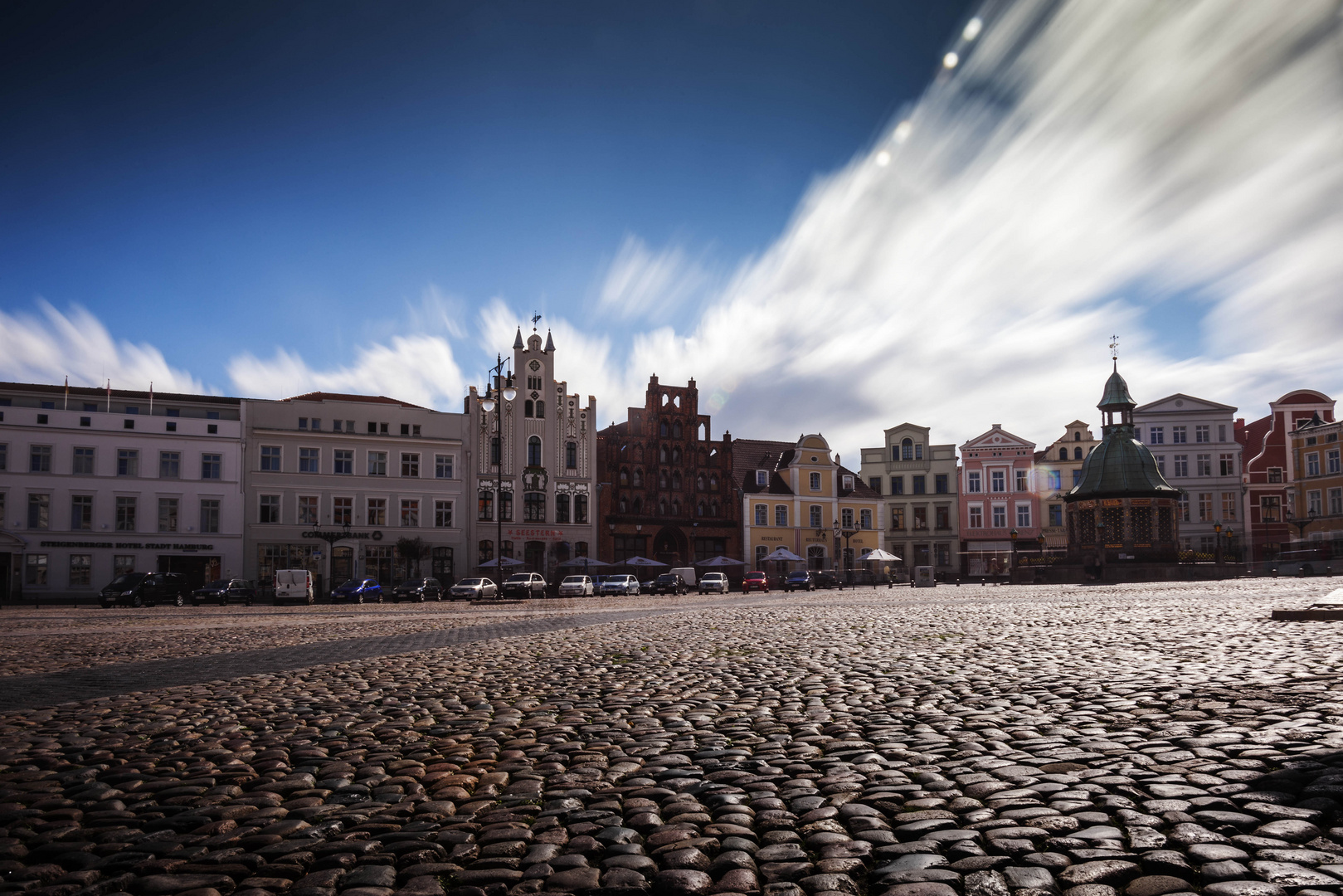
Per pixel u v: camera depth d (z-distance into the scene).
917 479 87.06
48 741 7.00
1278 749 5.16
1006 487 85.12
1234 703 6.86
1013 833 3.84
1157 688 7.84
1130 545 60.31
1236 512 80.44
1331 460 74.31
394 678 10.76
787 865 3.61
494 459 67.44
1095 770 4.91
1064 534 83.88
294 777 5.53
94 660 14.23
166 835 4.36
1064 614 20.66
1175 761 5.04
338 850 4.02
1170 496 61.28
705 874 3.56
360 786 5.30
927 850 3.72
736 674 10.39
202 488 58.84
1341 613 15.12
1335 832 3.66
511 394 46.47
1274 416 80.12
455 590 50.62
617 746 6.30
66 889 3.63
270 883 3.63
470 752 6.25
